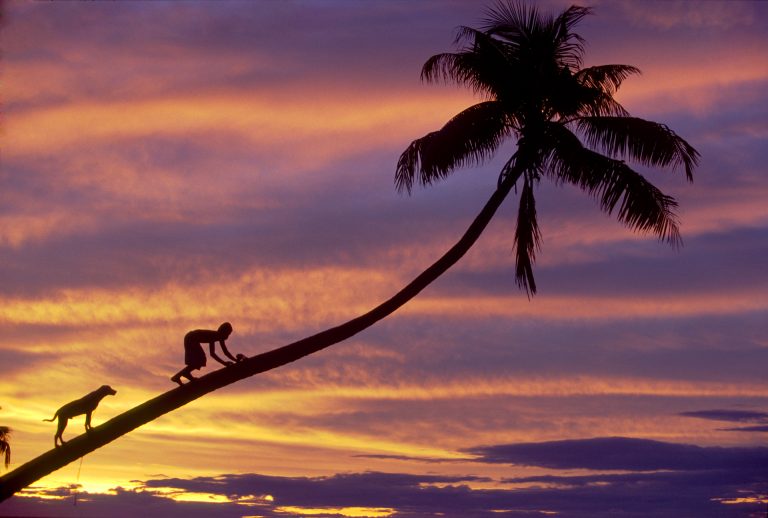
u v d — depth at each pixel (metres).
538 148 25.69
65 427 20.28
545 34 26.17
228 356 21.36
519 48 26.23
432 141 25.58
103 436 20.50
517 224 26.17
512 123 26.25
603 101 26.30
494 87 26.03
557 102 25.59
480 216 24.70
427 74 26.45
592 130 25.89
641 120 25.48
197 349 20.97
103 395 20.53
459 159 26.00
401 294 23.22
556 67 25.94
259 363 21.36
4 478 19.78
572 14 26.16
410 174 26.75
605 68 26.30
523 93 25.50
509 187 25.16
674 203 25.17
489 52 25.88
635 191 25.00
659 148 25.03
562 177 25.84
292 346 21.83
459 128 25.52
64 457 20.17
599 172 25.19
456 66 26.23
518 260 26.06
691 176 25.41
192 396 21.02
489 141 26.22
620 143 25.50
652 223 25.16
